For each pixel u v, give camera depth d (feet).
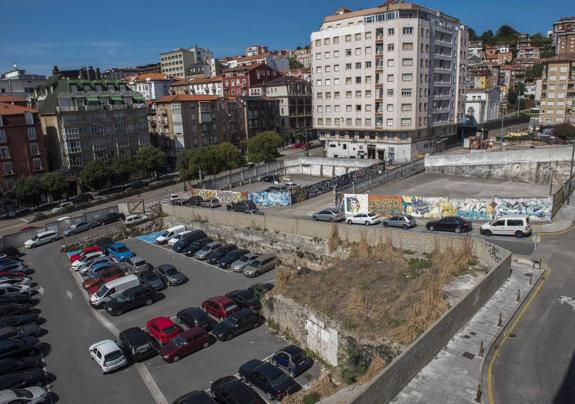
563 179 202.49
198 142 362.33
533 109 540.11
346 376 75.77
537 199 142.82
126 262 159.94
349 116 329.72
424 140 321.32
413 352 65.16
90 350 97.86
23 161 273.95
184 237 179.73
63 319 122.62
